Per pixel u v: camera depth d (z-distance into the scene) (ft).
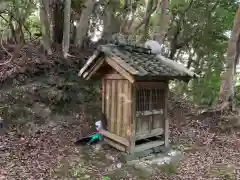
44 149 17.03
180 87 44.32
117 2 39.01
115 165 15.30
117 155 16.37
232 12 36.68
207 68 41.91
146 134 16.83
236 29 28.12
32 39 34.88
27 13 31.96
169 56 41.55
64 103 24.07
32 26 38.22
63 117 22.56
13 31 32.22
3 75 24.20
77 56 30.25
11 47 29.78
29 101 22.44
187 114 27.94
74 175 14.03
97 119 22.95
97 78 18.71
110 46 16.34
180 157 17.42
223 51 39.24
